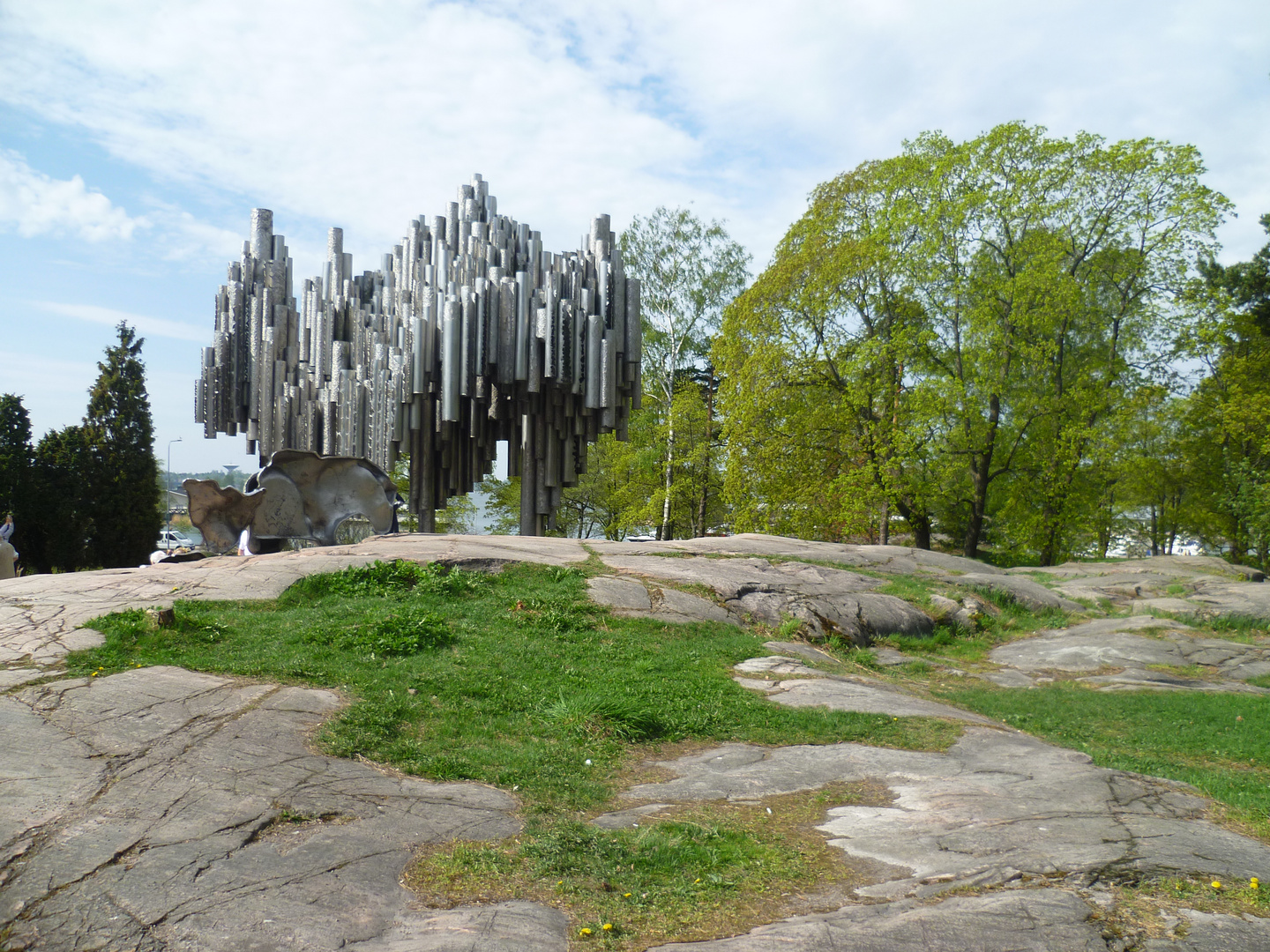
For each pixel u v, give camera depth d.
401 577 12.31
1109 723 10.52
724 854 4.96
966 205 29.30
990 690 12.30
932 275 30.47
